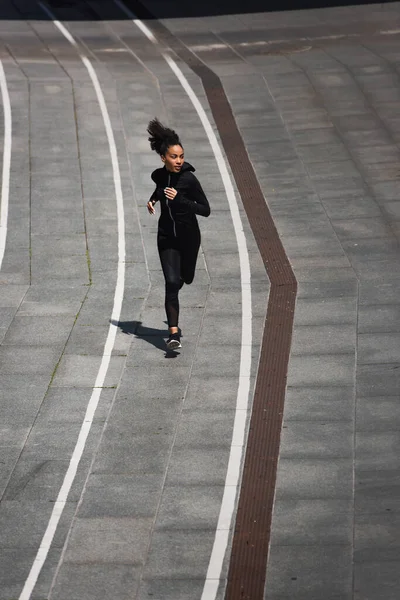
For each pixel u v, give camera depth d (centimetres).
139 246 3016
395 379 2150
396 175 3506
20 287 2772
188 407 2095
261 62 4859
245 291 2666
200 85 4516
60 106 4272
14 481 1869
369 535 1633
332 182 3466
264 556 1602
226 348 2348
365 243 2961
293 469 1845
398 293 2603
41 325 2533
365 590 1495
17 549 1667
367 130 3941
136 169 3612
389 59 4769
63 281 2802
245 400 2106
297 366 2239
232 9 6053
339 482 1794
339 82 4484
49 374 2278
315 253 2900
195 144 3844
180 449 1939
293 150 3772
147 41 5353
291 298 2609
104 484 1839
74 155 3756
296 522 1686
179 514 1733
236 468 1862
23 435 2027
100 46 5262
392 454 1869
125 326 2511
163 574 1575
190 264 2261
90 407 2130
